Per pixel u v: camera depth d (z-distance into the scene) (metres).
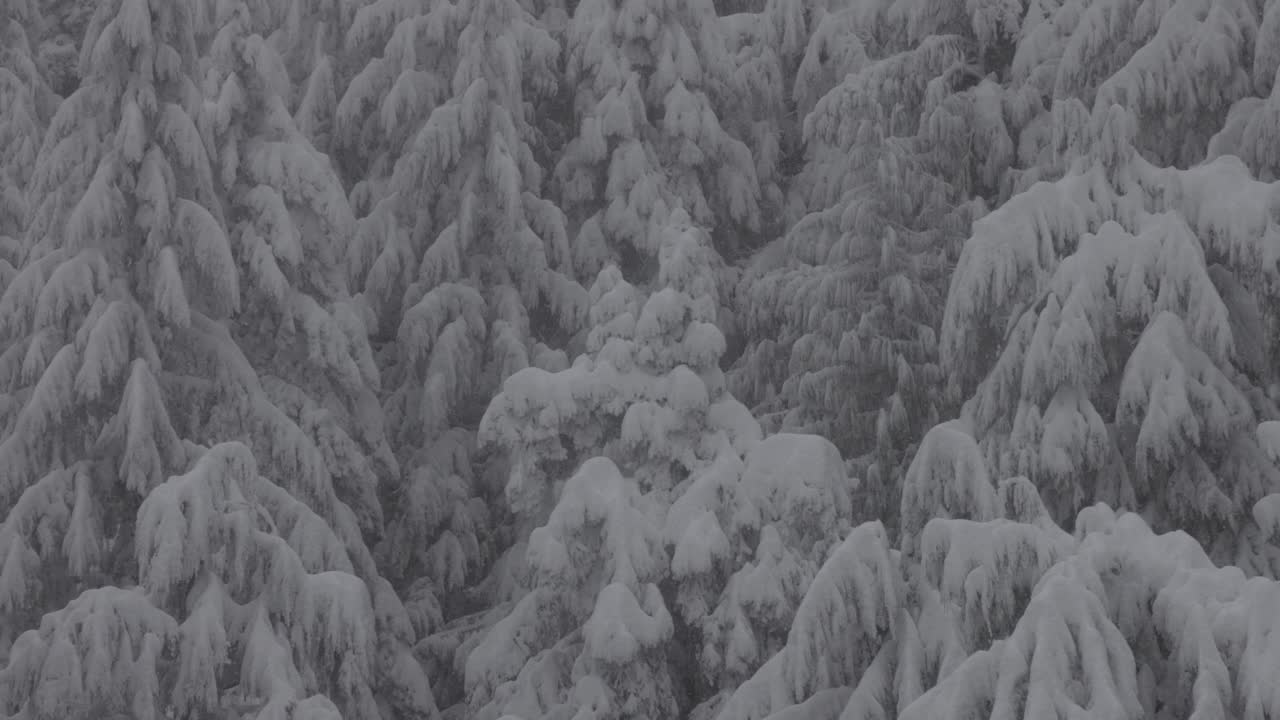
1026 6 30.38
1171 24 24.17
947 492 16.14
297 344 23.44
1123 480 18.73
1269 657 10.23
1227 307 19.16
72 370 19.75
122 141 20.64
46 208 21.05
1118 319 18.75
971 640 13.02
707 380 20.14
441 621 24.88
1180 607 11.02
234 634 17.17
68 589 19.95
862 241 26.42
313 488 21.70
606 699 17.89
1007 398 19.34
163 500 16.73
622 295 20.39
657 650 18.33
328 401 23.66
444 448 26.70
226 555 17.28
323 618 17.89
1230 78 24.11
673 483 19.58
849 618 14.52
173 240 21.16
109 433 19.98
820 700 14.44
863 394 26.02
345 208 23.77
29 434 19.64
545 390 19.86
